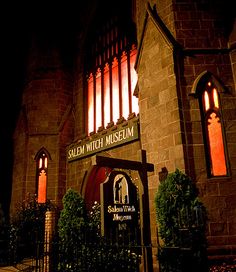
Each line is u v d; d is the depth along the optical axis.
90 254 7.79
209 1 9.95
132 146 11.52
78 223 9.10
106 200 7.34
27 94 17.05
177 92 9.08
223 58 9.33
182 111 8.96
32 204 14.26
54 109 16.11
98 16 15.80
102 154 12.96
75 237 8.88
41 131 15.84
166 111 9.28
